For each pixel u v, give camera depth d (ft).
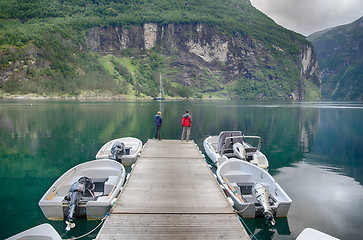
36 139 80.18
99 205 26.27
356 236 25.72
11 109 212.02
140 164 41.63
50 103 339.98
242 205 27.43
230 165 40.01
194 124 122.83
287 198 28.37
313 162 56.70
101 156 46.34
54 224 26.76
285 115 183.21
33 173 46.55
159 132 63.82
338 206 32.94
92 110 210.79
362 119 155.43
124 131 97.04
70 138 82.02
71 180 34.78
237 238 20.67
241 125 121.08
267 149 70.79
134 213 24.40
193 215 24.40
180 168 39.73
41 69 620.90
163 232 21.27
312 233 20.04
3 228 26.96
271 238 25.53
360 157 61.31
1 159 56.18
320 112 219.61
